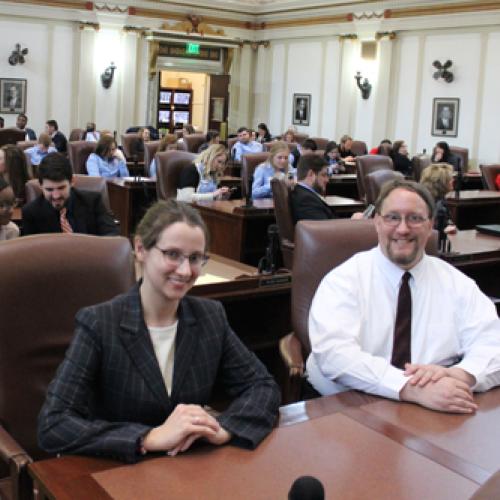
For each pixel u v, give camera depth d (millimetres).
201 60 15203
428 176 4500
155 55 14414
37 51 13391
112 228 3584
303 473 1440
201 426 1493
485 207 6832
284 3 14227
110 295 1995
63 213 3471
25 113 13438
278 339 3246
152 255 1570
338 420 1726
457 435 1682
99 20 13703
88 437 1451
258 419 1610
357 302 2227
